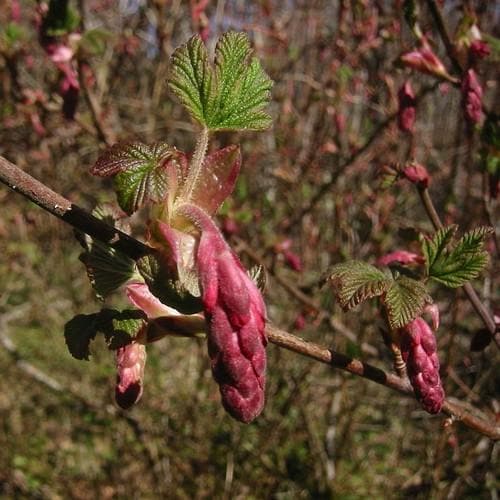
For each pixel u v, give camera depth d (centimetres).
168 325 97
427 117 405
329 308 332
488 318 145
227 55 87
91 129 259
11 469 374
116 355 95
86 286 485
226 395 71
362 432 402
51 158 388
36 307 491
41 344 476
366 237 379
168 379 411
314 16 405
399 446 360
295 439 387
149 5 325
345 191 358
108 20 387
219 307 72
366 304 312
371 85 346
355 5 315
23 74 366
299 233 378
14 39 255
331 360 106
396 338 106
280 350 362
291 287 278
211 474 362
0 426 397
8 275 492
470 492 349
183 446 372
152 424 375
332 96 343
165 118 400
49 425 413
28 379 424
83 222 84
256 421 380
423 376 98
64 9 197
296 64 409
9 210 461
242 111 87
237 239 250
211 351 72
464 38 163
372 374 108
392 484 352
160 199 79
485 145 173
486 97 342
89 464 387
